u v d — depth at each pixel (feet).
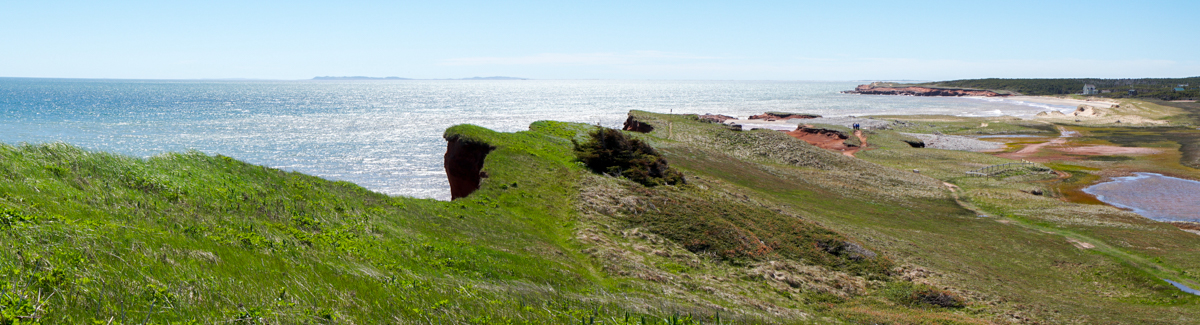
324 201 64.28
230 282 28.58
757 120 502.38
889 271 91.66
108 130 359.46
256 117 479.00
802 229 107.65
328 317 27.22
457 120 486.38
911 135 344.28
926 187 192.03
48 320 20.31
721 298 63.98
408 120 475.72
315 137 343.05
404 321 29.71
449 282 42.80
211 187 56.13
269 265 33.91
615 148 142.61
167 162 60.03
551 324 34.96
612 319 37.96
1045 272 107.45
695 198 121.29
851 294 81.00
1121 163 253.65
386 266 44.24
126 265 27.02
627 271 68.85
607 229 90.89
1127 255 117.91
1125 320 79.25
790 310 64.39
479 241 66.18
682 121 280.31
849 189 177.58
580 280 59.06
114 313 22.07
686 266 78.69
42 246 26.78
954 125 419.13
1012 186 201.36
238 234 40.93
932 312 74.38
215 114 506.89
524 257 63.10
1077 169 236.43
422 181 225.97
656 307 48.03
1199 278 103.71
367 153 286.46
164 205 45.98
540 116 557.74
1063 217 151.53
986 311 77.05
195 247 33.60
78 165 48.96
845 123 435.53
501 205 92.63
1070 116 517.55
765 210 122.83
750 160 216.95
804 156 226.79
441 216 74.08
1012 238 129.90
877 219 140.77
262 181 65.51
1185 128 402.31
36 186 39.70
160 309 23.41
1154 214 169.17
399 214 68.49
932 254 108.58
